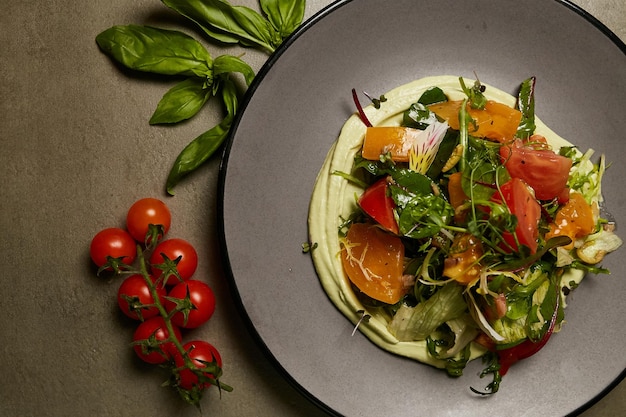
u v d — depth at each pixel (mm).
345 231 575
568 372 593
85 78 612
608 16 618
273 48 604
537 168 543
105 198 611
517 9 584
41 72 613
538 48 590
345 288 571
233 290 566
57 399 610
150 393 609
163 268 550
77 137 611
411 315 567
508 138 563
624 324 592
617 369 591
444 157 562
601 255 578
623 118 593
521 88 586
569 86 594
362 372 585
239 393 607
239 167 569
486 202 527
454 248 541
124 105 611
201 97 602
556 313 567
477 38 589
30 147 613
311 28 564
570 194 570
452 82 583
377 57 583
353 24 572
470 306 553
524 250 530
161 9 615
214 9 596
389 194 543
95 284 611
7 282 611
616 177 594
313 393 582
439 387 588
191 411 608
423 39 586
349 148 569
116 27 597
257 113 567
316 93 576
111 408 609
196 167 591
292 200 579
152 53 596
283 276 580
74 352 610
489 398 590
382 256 558
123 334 610
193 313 578
